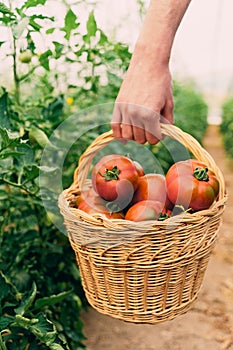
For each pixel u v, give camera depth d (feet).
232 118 24.76
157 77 5.16
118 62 9.32
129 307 5.20
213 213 5.00
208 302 10.66
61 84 8.92
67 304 8.23
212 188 5.18
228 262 12.54
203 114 28.17
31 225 7.83
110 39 9.97
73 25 7.72
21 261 7.84
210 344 9.34
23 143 5.42
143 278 4.97
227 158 24.11
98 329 9.53
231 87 30.99
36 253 8.04
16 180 7.50
